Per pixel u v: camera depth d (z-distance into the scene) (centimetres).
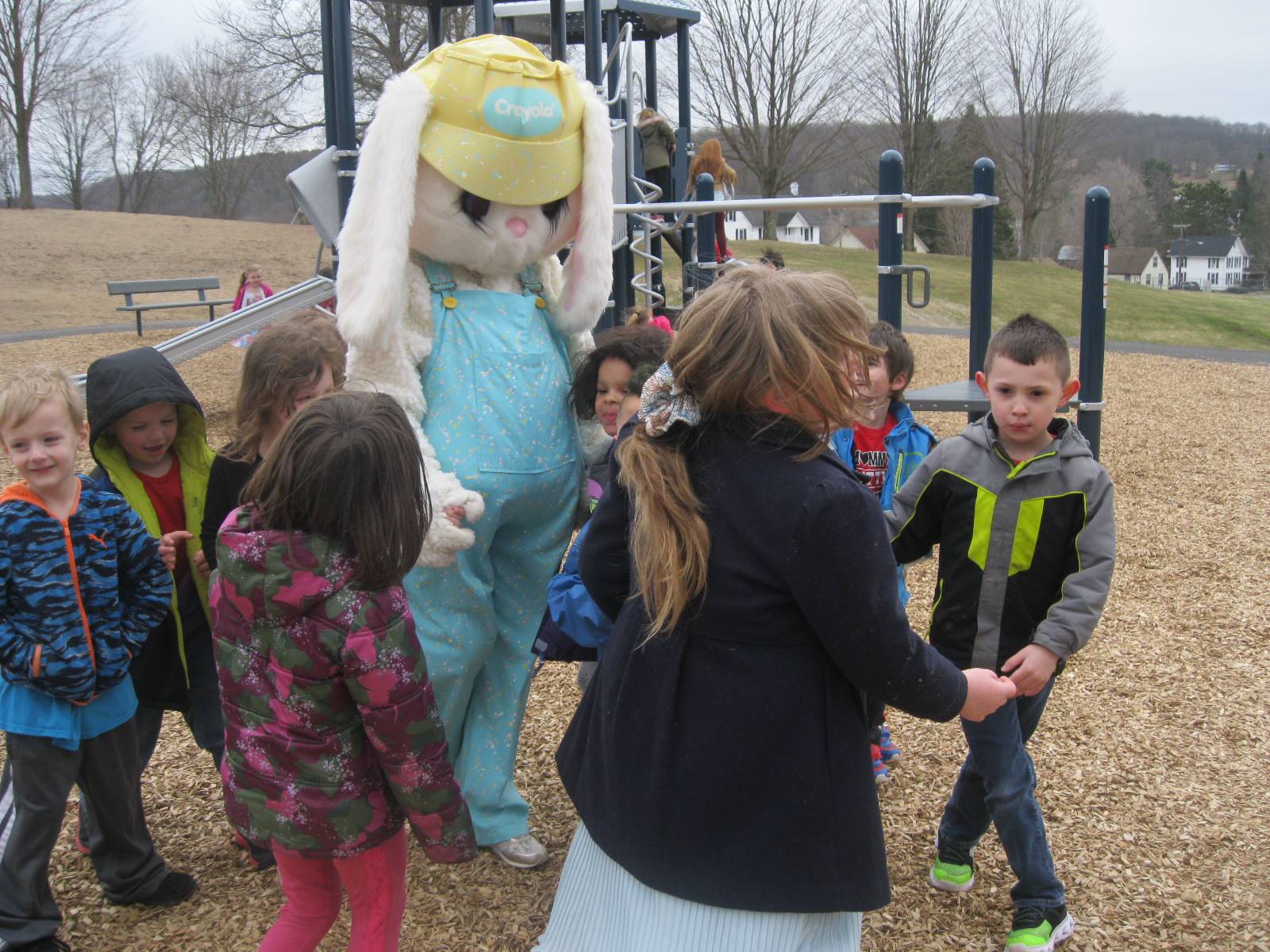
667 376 174
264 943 214
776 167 3091
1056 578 245
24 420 238
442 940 258
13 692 244
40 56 3753
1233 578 545
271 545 192
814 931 172
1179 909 272
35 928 249
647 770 173
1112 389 1177
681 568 167
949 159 3497
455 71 260
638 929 172
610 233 290
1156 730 372
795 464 167
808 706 168
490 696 293
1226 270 7450
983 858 295
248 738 201
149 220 3131
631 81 764
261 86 2620
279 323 279
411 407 265
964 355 1415
